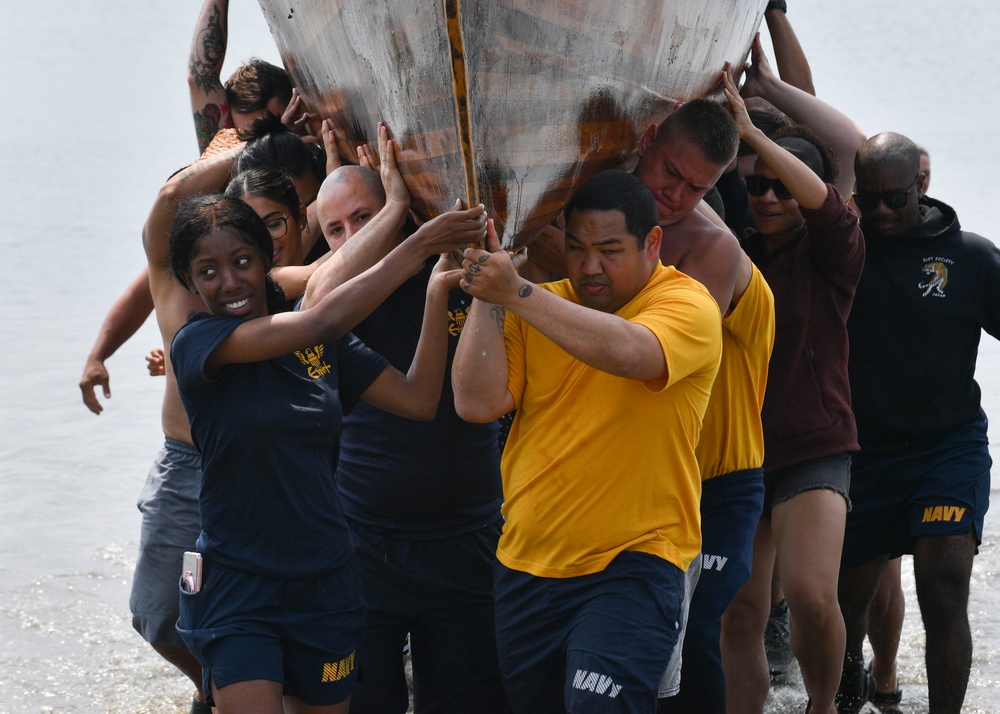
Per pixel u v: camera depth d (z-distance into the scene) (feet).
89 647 43.45
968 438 37.04
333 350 28.73
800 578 33.81
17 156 177.58
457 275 28.02
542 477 27.30
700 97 32.99
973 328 37.29
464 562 31.99
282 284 31.40
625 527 26.84
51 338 84.38
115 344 45.37
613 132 29.01
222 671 26.45
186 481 34.83
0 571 49.26
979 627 43.60
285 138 34.42
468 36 24.63
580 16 26.23
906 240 37.40
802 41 294.66
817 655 34.01
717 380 31.86
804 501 34.58
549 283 29.25
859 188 36.99
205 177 34.96
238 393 26.96
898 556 38.04
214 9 43.45
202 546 27.53
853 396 37.63
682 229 30.25
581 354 25.29
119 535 53.26
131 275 103.14
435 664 32.63
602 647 25.82
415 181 28.43
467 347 27.43
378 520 31.86
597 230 26.50
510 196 27.58
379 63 27.04
